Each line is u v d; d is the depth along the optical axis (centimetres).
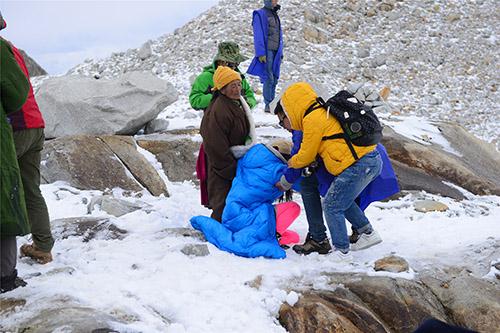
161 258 501
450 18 1992
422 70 1725
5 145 373
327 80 1587
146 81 919
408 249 567
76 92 884
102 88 896
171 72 1658
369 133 490
